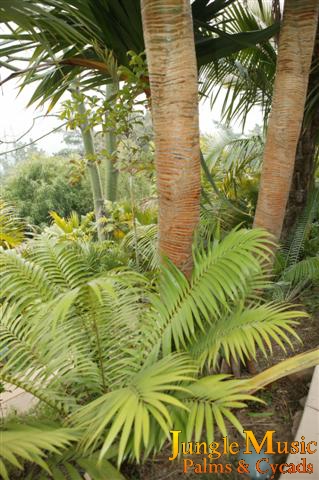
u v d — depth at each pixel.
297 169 2.77
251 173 3.70
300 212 2.86
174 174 1.22
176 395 1.03
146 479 1.17
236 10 2.60
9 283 1.45
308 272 2.11
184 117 1.16
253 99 2.97
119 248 2.82
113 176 3.59
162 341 1.26
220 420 0.81
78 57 1.86
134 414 0.75
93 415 1.04
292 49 1.44
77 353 1.33
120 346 1.36
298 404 1.47
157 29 1.09
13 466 1.18
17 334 1.41
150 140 2.03
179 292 1.29
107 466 1.00
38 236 1.92
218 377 1.03
